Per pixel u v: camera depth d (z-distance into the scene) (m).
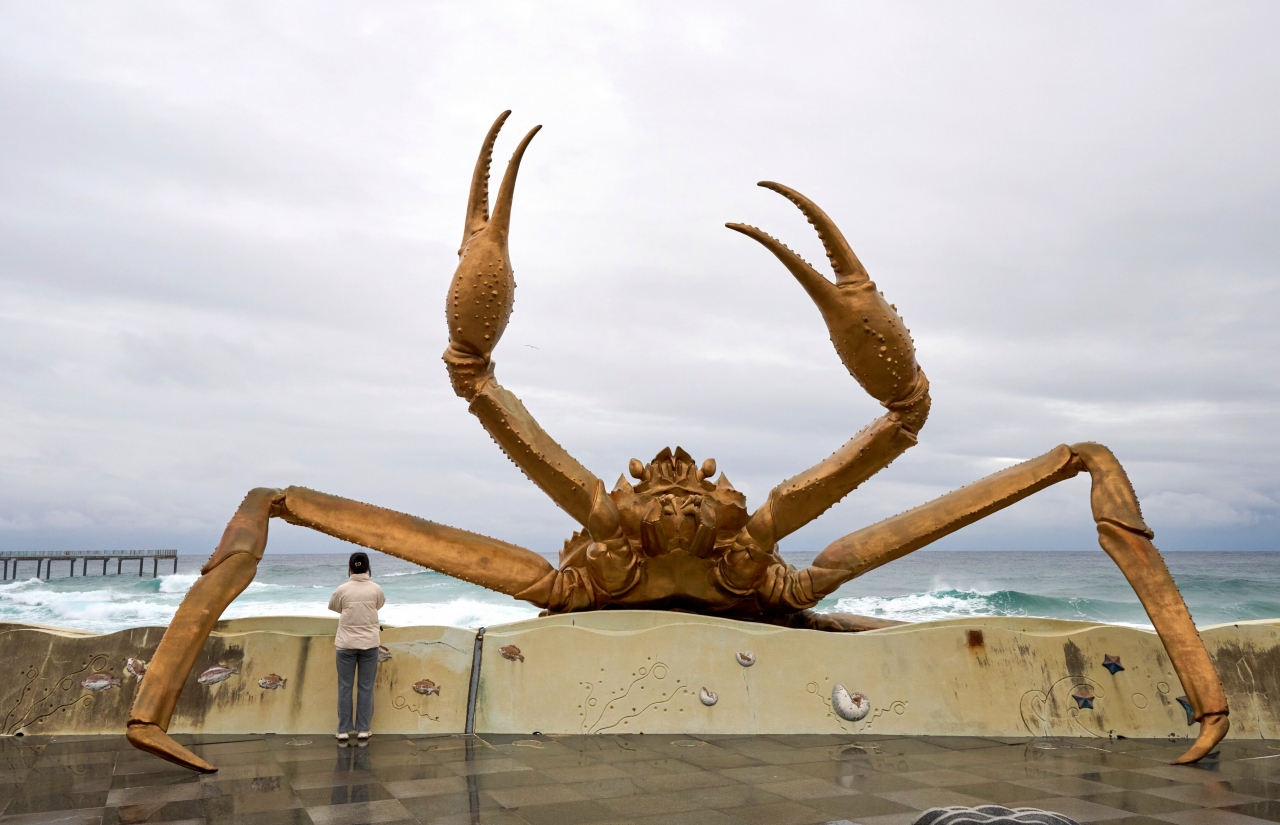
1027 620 6.54
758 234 6.01
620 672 6.11
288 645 6.17
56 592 37.88
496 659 6.17
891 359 6.02
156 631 6.23
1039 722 5.94
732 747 5.48
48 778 4.65
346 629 5.71
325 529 6.44
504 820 3.80
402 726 5.93
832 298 6.03
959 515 6.48
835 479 6.41
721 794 4.27
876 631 6.27
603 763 4.98
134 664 6.12
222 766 4.91
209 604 5.39
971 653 6.18
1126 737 5.87
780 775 4.69
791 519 6.58
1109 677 6.10
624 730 5.92
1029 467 6.44
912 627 6.35
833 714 5.98
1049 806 4.04
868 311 5.98
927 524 6.56
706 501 6.52
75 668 6.13
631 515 6.51
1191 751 5.07
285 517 6.38
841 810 3.96
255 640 6.17
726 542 6.71
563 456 6.63
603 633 6.21
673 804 4.07
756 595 7.00
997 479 6.50
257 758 5.14
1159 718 5.94
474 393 6.46
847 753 5.30
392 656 6.12
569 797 4.20
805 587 6.81
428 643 6.19
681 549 6.56
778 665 6.14
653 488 6.66
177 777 4.66
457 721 5.97
